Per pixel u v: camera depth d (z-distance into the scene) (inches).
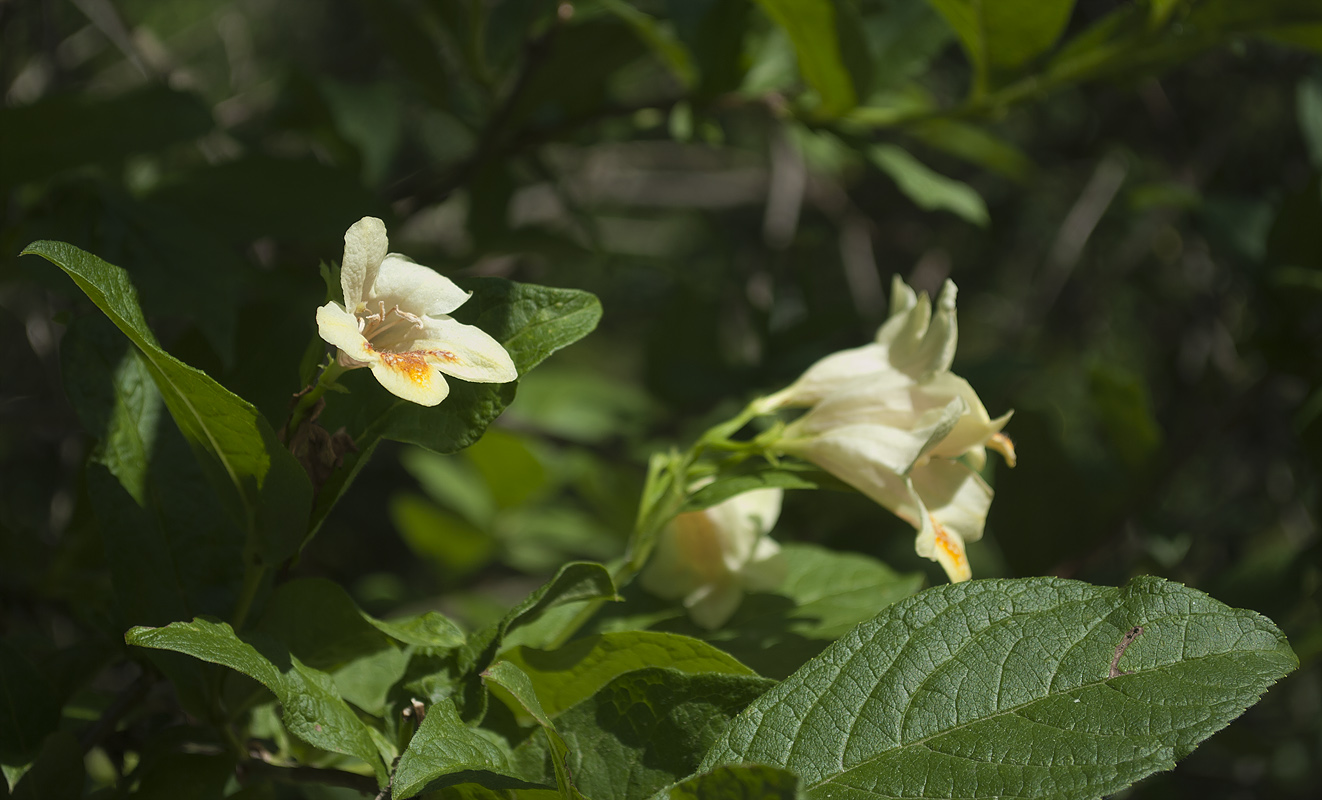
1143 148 45.4
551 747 17.5
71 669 19.8
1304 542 31.8
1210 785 38.7
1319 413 25.2
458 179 25.6
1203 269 42.4
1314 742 32.8
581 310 18.7
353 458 18.6
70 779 18.9
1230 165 44.7
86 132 22.1
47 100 21.9
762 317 30.1
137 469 19.5
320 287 23.9
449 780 17.3
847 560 21.6
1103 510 26.9
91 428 19.3
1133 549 30.0
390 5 25.7
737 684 18.2
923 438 19.6
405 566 54.6
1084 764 17.4
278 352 21.0
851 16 22.7
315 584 18.7
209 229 22.5
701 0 23.8
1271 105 44.5
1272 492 36.8
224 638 17.8
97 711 20.7
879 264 50.9
